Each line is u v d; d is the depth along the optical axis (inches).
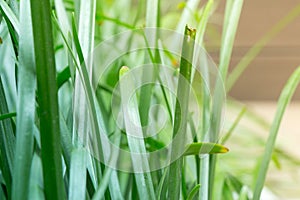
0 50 21.9
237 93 82.0
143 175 19.9
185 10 29.8
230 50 22.8
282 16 84.4
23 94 18.4
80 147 19.5
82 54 19.4
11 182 19.5
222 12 58.0
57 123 16.9
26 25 18.6
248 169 38.5
